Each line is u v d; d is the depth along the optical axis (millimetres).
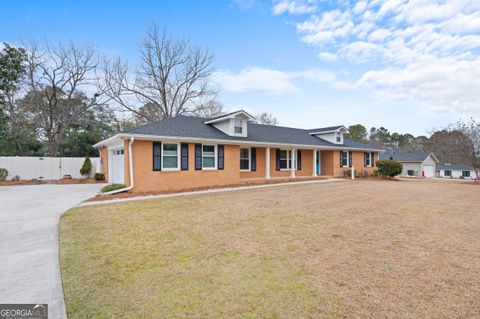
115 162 13875
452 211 7359
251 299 2723
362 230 5379
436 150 36188
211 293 2852
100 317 2420
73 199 9352
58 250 4246
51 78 22047
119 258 3875
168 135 11422
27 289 2971
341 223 5938
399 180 19219
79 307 2592
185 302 2668
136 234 5074
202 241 4641
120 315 2449
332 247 4344
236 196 9938
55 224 5902
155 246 4391
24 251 4211
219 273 3359
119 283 3100
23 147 22047
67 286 3035
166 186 11594
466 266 3611
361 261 3762
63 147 23375
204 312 2490
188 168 12273
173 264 3648
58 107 23484
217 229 5406
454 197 10094
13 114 21344
